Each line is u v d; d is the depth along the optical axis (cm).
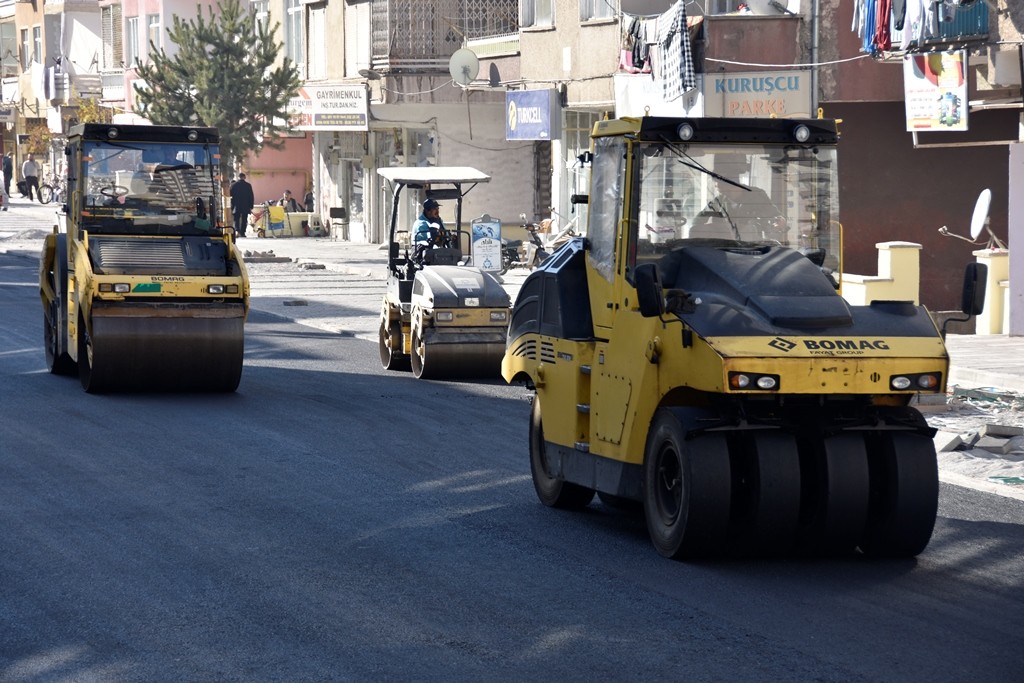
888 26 2791
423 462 1573
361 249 5122
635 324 1180
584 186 4141
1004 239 3139
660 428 1139
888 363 1071
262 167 6425
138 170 2109
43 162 8750
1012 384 2080
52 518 1298
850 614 994
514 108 4278
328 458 1590
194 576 1102
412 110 5066
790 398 1119
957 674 870
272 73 5041
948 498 1401
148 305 2000
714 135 1205
